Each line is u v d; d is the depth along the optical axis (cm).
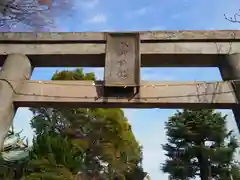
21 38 795
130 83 679
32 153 1366
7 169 1502
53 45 789
